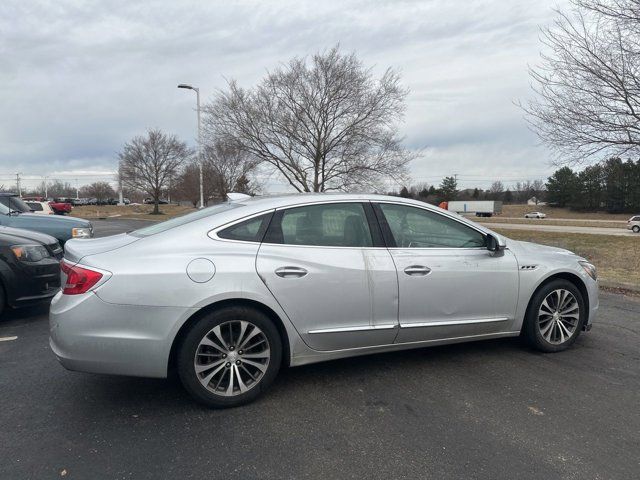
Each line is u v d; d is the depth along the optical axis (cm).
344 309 358
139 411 329
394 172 2170
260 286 331
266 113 2123
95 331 309
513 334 431
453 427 304
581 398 346
